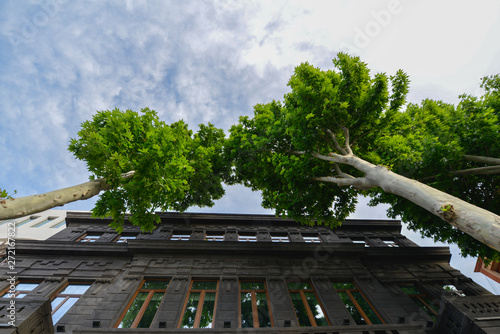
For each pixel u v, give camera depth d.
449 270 12.34
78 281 10.12
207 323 8.27
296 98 9.55
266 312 8.90
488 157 7.84
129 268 10.79
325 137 10.01
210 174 13.52
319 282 10.57
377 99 8.77
